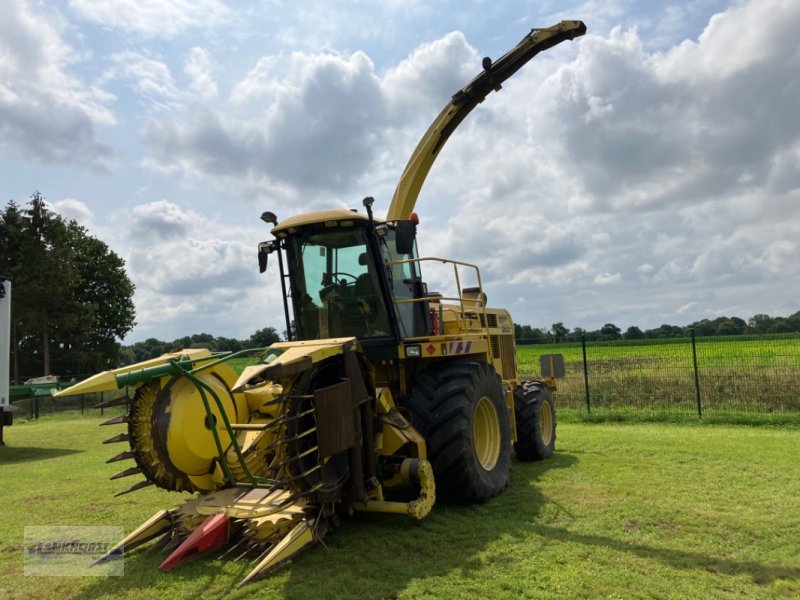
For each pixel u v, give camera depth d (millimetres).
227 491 4340
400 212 7883
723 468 6445
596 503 5172
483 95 7855
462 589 3383
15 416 20438
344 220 5258
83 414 20438
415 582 3494
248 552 3865
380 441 4617
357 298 5445
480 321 7297
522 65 7945
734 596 3260
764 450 7477
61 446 11516
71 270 37812
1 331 10773
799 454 7195
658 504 5074
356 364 4305
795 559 3783
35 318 34875
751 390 11805
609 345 14102
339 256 5512
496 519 4766
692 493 5414
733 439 8531
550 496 5461
